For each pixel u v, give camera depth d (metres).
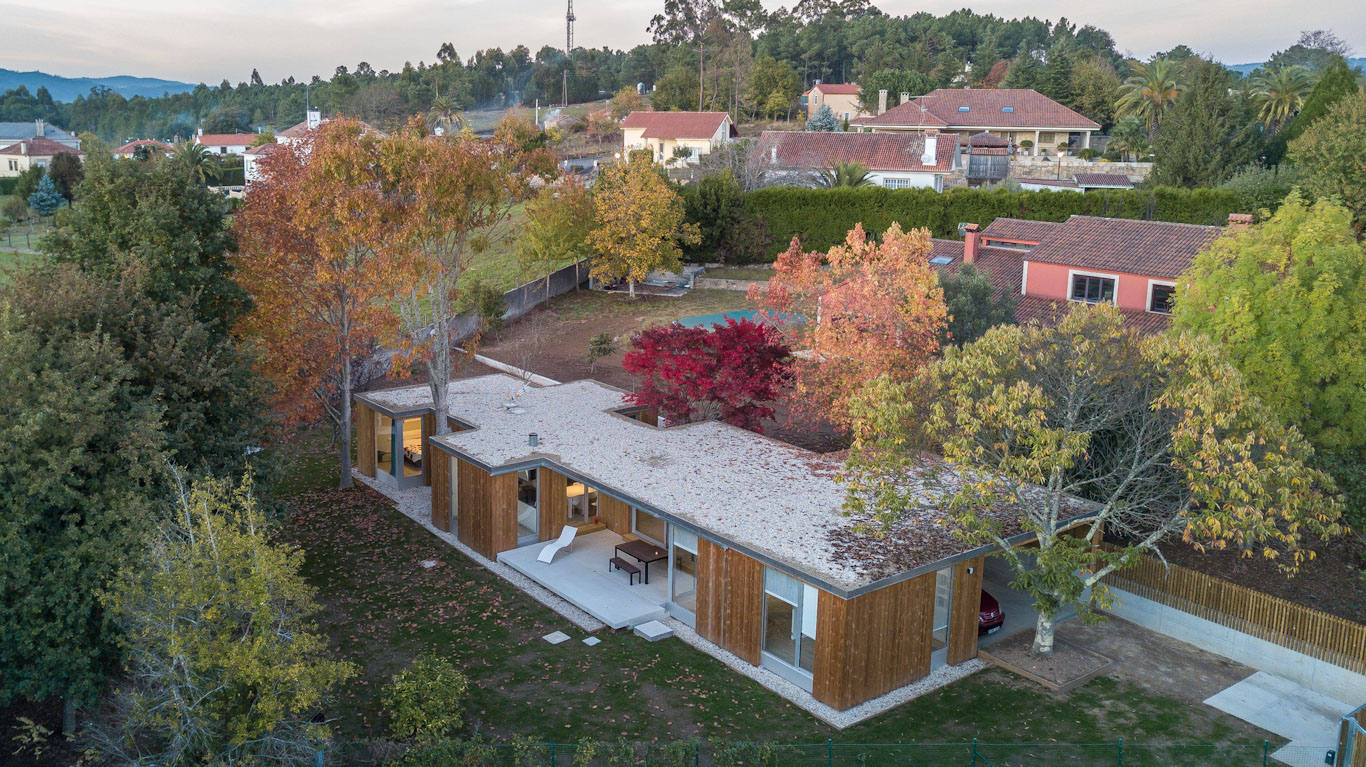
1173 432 17.50
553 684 19.91
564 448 27.33
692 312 55.34
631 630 22.52
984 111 95.94
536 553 26.52
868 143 75.50
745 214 65.38
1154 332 32.94
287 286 29.92
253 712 15.42
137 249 24.23
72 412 17.16
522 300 56.75
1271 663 20.59
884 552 19.89
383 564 26.14
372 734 18.11
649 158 59.84
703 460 26.09
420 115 30.02
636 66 179.88
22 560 15.91
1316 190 51.62
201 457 21.22
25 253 62.72
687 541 22.67
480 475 26.33
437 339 30.75
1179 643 22.06
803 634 19.69
